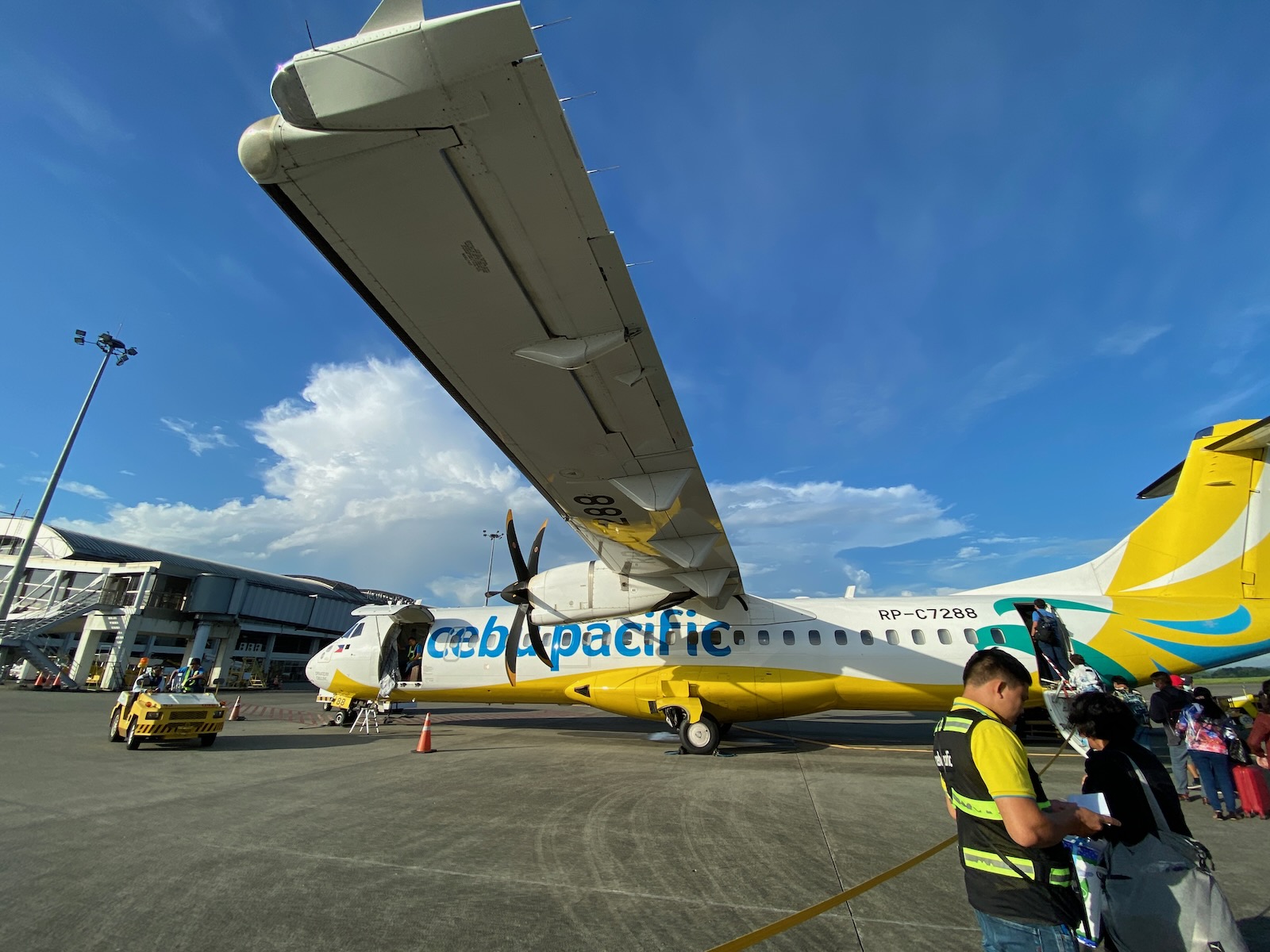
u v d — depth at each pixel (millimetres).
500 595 11664
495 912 3959
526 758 9820
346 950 3445
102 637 28219
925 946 3539
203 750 10266
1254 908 4137
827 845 5340
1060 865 2094
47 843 5195
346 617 43219
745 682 11172
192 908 3969
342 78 3164
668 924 3789
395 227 3896
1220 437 10734
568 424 6188
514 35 2947
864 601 12172
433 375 5359
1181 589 10789
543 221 3820
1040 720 12352
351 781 7789
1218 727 6742
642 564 10258
